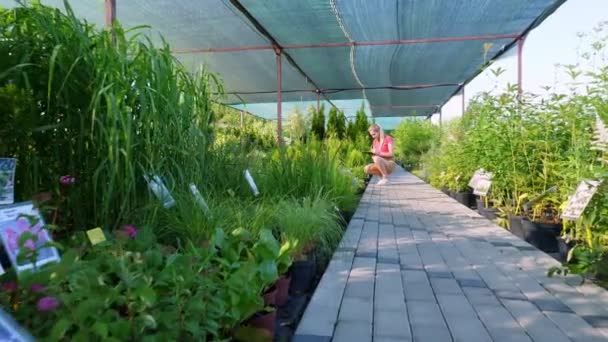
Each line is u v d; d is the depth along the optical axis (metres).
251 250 1.71
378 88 11.35
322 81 10.24
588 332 1.73
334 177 4.45
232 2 4.68
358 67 8.59
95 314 0.98
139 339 1.04
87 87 1.98
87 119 2.00
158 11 5.00
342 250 3.08
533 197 3.94
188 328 1.12
